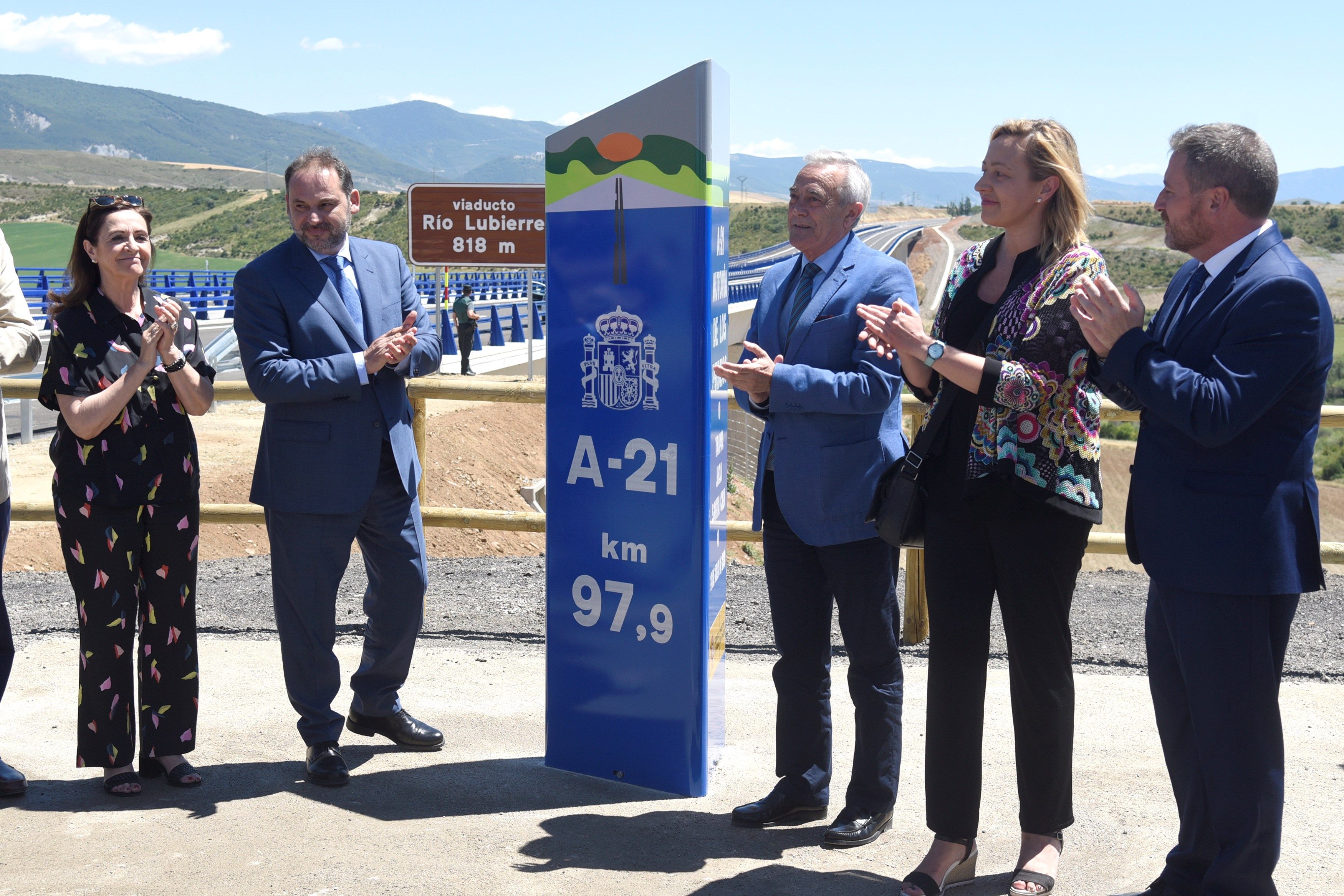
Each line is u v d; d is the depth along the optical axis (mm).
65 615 5445
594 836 3131
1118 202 167750
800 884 2840
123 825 3176
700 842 3107
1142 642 5133
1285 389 2336
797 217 3156
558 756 3686
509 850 3031
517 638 5199
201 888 2771
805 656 3240
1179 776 2742
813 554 3213
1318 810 3250
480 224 7941
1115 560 16312
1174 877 2727
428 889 2771
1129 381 2424
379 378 3602
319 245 3521
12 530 8609
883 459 3107
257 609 5609
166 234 147625
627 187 3332
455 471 13125
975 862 2893
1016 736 2828
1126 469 32000
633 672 3512
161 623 3422
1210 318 2445
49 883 2795
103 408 3168
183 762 3504
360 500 3539
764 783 3564
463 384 5113
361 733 3893
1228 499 2420
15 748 3771
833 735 3996
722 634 3701
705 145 3184
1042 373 2609
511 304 33156
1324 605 5934
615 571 3514
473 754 3828
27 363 3309
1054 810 2801
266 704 4238
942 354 2629
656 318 3338
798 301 3234
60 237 97500
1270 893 2504
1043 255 2703
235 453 12305
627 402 3428
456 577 6406
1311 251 128375
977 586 2777
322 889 2770
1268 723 2469
